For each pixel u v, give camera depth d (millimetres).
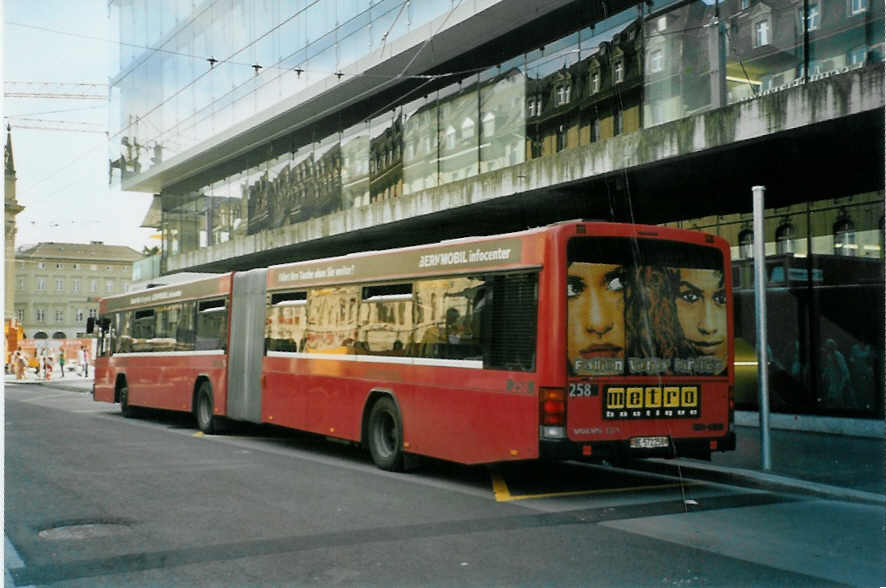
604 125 17062
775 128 13273
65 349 55031
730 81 14625
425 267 11367
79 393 35312
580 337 9406
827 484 10094
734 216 16750
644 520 8383
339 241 27172
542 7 18328
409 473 11656
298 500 9289
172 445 14742
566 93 18125
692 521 8336
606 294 9625
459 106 21609
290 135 29844
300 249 29500
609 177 16406
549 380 9250
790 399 15672
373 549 7039
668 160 14945
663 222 18250
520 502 9383
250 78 29406
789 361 15688
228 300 16875
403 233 24859
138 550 7012
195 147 33031
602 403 9453
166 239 39625
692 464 11594
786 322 15742
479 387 10172
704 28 15125
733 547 7227
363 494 9750
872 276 14242
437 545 7191
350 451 14555
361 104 26016
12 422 19484
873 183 14289
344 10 24438
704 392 10156
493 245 10227
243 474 11227
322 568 6434
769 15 14047
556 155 17766
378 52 22750
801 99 12930
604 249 9672
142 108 37094
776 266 15961
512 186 19047
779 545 7312
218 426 17250
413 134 23438
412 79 23516
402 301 11781
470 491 10133
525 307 9648
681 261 10156
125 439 15711
